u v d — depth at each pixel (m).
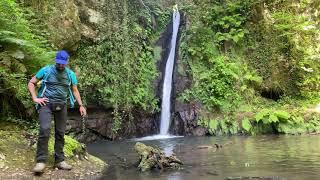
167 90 14.41
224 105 13.51
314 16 16.33
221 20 15.66
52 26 10.77
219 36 15.12
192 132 13.01
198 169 6.46
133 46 13.69
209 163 7.00
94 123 11.81
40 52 8.46
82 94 11.60
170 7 17.09
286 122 12.34
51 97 5.87
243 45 15.39
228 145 9.54
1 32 7.36
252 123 12.65
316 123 12.48
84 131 11.47
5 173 5.59
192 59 14.65
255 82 14.62
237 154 8.00
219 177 5.80
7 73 7.66
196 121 13.09
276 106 14.12
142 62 13.90
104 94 12.13
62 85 5.96
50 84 5.88
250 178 5.67
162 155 6.84
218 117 13.15
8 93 8.12
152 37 15.43
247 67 14.99
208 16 15.80
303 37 15.82
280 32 15.52
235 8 15.85
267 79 14.92
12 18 8.52
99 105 12.07
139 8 15.20
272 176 5.77
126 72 12.93
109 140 11.98
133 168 6.66
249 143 9.83
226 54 15.04
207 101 13.57
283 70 15.20
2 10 8.22
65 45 11.13
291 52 15.41
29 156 6.35
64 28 11.12
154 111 13.55
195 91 13.80
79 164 6.45
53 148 6.64
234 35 15.18
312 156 7.45
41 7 10.73
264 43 15.42
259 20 15.80
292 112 12.98
